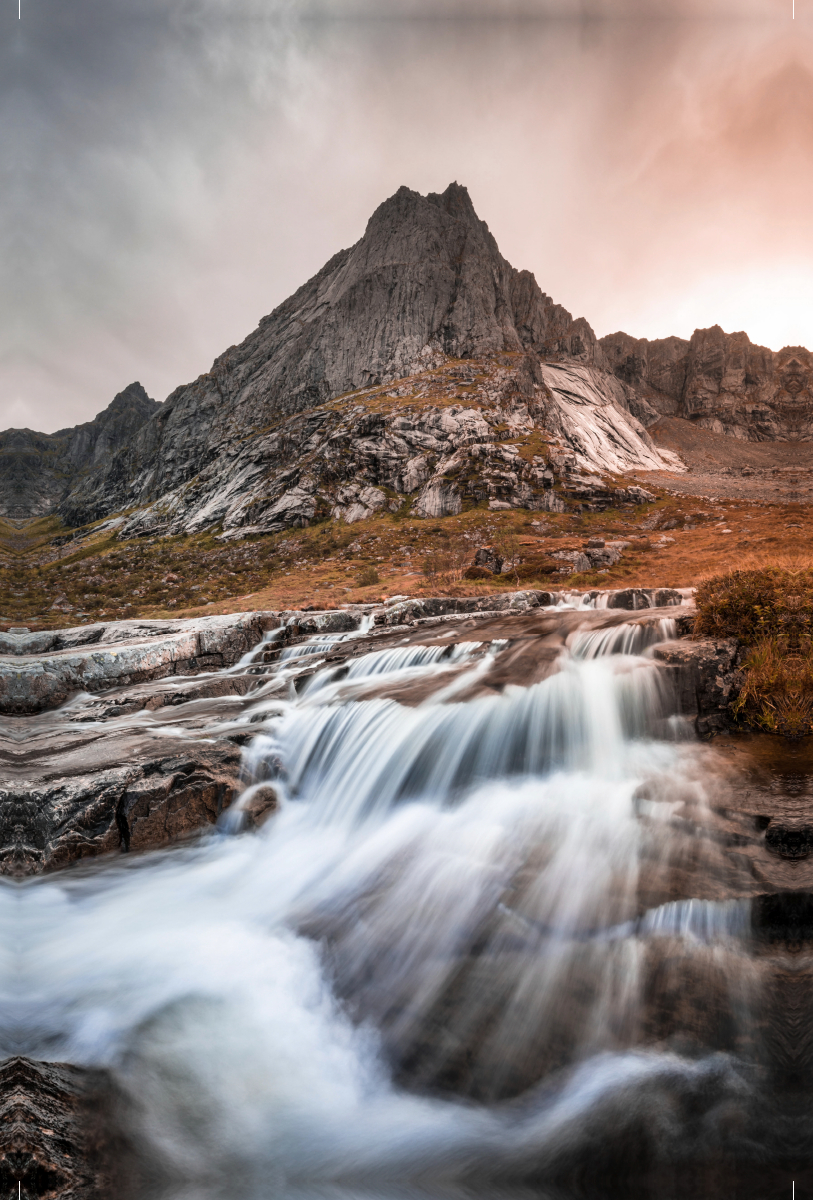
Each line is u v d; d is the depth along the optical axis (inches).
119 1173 129.7
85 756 333.1
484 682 377.1
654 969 164.4
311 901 235.6
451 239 6599.4
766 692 313.1
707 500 3644.2
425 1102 150.5
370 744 343.9
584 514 3376.0
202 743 344.2
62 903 242.8
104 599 2346.2
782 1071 143.3
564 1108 144.1
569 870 211.6
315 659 572.4
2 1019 173.8
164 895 248.4
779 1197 128.5
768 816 211.9
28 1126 129.5
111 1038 167.3
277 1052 163.6
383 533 3238.2
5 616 1736.0
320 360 6250.0
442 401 4638.3
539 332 7667.3
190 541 4350.4
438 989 174.7
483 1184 135.5
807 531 2082.9
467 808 281.6
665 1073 145.8
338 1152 140.8
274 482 4527.6
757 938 172.6
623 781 272.7
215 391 7568.9
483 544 2763.3
